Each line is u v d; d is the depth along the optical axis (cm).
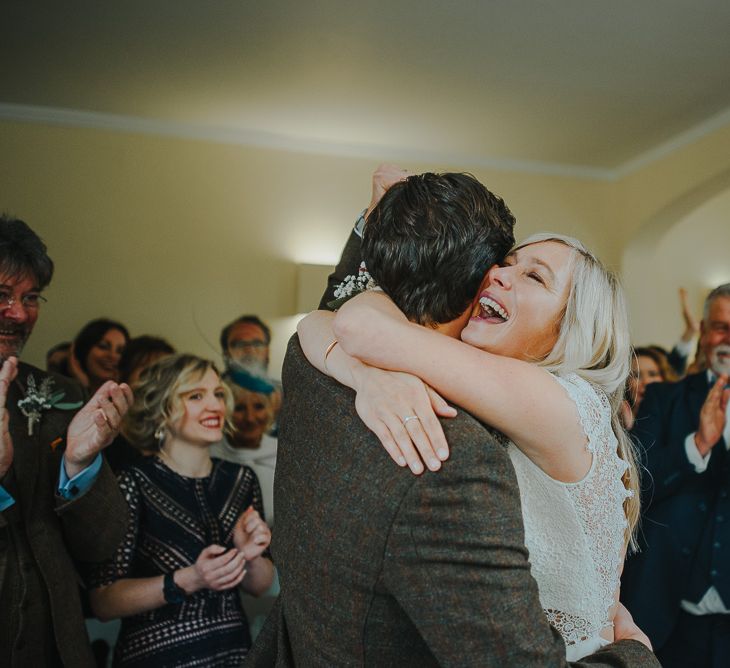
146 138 387
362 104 353
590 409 89
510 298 98
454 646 70
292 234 404
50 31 282
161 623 196
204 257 391
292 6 260
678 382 322
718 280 475
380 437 76
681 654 276
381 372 81
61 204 373
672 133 391
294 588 84
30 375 175
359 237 131
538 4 257
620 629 104
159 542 208
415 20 269
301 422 89
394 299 91
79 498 163
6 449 147
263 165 403
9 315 168
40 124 372
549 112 360
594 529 90
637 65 306
